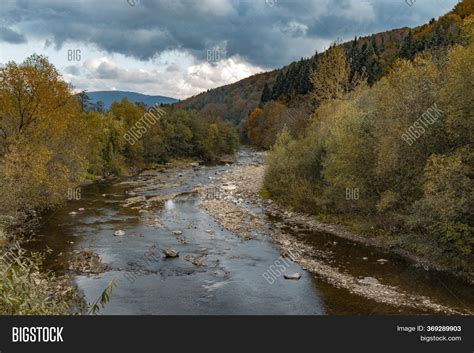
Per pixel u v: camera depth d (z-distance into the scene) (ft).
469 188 61.98
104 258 76.74
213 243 88.89
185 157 297.94
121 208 121.19
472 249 68.39
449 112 67.05
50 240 86.48
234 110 560.20
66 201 128.98
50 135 115.03
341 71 169.37
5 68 108.88
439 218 66.85
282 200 128.36
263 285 65.87
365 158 88.48
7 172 88.84
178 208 123.75
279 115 304.30
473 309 56.75
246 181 181.98
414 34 341.00
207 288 64.34
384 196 81.30
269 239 92.43
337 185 96.84
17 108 112.37
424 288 64.59
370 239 90.63
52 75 114.11
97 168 185.47
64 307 38.22
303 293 62.69
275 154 136.98
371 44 329.52
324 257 79.92
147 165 245.65
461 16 267.59
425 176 72.18
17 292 30.89
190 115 312.29
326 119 129.80
